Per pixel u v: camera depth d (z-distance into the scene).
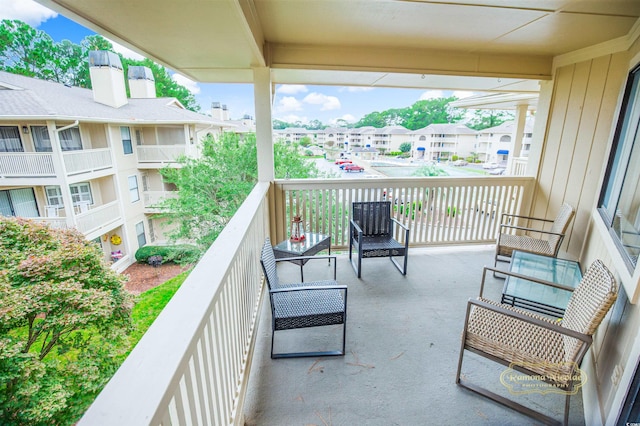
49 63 11.73
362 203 3.71
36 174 6.05
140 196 8.98
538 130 4.05
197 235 8.24
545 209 3.99
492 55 3.69
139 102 9.95
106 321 2.95
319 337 2.36
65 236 3.09
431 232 4.25
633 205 2.03
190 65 3.46
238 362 1.63
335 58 3.45
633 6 2.22
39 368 2.46
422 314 2.67
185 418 0.82
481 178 4.09
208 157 8.36
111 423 0.58
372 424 1.64
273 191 3.76
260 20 2.63
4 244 2.78
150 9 1.88
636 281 1.47
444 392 1.85
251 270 2.19
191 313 0.95
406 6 2.29
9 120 6.00
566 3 2.19
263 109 3.51
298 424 1.64
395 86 4.75
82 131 7.21
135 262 7.95
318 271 3.55
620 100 2.74
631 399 1.25
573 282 2.56
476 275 3.45
